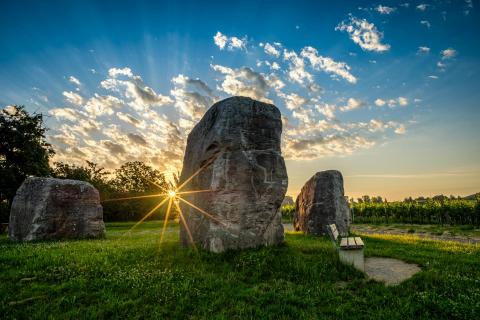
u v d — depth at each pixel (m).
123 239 16.17
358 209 44.81
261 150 10.27
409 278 7.10
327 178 17.73
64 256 9.03
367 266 8.54
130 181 72.94
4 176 31.09
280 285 6.79
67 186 16.56
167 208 54.09
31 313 5.62
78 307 5.90
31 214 15.50
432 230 28.17
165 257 8.89
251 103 10.47
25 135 33.28
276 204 10.23
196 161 10.66
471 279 6.75
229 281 7.00
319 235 16.83
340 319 5.29
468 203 34.44
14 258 8.74
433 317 5.25
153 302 6.05
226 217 9.38
